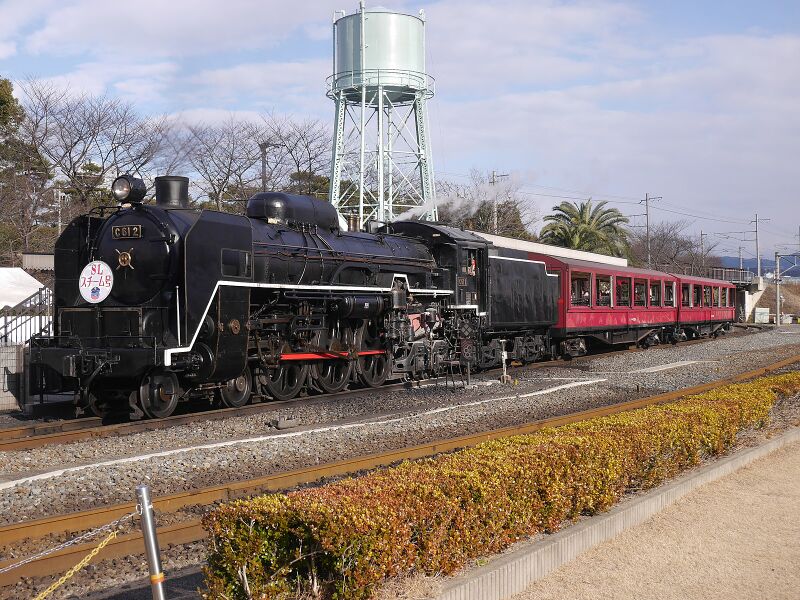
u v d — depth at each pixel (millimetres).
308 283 15977
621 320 29984
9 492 8180
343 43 32688
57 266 14219
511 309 22875
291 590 5074
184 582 5945
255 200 15820
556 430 8852
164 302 13219
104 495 8250
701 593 5883
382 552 5039
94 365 12781
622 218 59562
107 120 35625
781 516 7859
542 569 6238
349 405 14727
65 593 5746
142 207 13578
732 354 28953
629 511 7527
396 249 19203
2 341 17609
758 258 79000
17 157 34000
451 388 17703
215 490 8109
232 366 13562
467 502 5945
